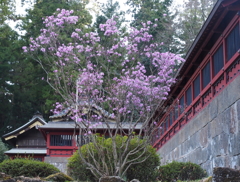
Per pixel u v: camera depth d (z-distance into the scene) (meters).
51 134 33.06
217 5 14.77
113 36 19.23
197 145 19.72
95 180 16.98
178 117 23.83
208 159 17.83
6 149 39.66
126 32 30.08
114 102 17.92
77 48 18.86
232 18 15.46
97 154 17.12
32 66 45.38
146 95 18.52
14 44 48.75
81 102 19.70
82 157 15.72
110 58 20.23
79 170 17.14
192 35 38.69
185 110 22.39
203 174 17.44
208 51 18.52
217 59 17.41
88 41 18.81
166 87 18.67
